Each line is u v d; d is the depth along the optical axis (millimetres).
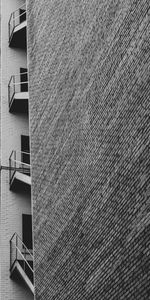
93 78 17703
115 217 15352
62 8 21406
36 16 24516
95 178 16844
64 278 18109
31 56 24312
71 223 18156
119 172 15375
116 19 16406
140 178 14266
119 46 16062
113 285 15062
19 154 28234
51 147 20672
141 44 14758
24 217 26953
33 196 21750
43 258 19984
